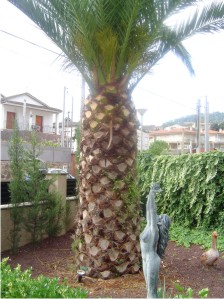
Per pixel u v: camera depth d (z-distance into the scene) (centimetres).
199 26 625
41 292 323
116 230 546
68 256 669
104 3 518
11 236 697
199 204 911
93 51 547
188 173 913
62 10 547
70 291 335
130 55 559
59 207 810
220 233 871
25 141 942
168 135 5372
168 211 997
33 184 749
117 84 567
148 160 1052
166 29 627
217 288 503
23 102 3350
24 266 603
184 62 764
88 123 563
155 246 349
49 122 3662
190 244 791
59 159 2012
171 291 451
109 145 550
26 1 584
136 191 564
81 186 574
